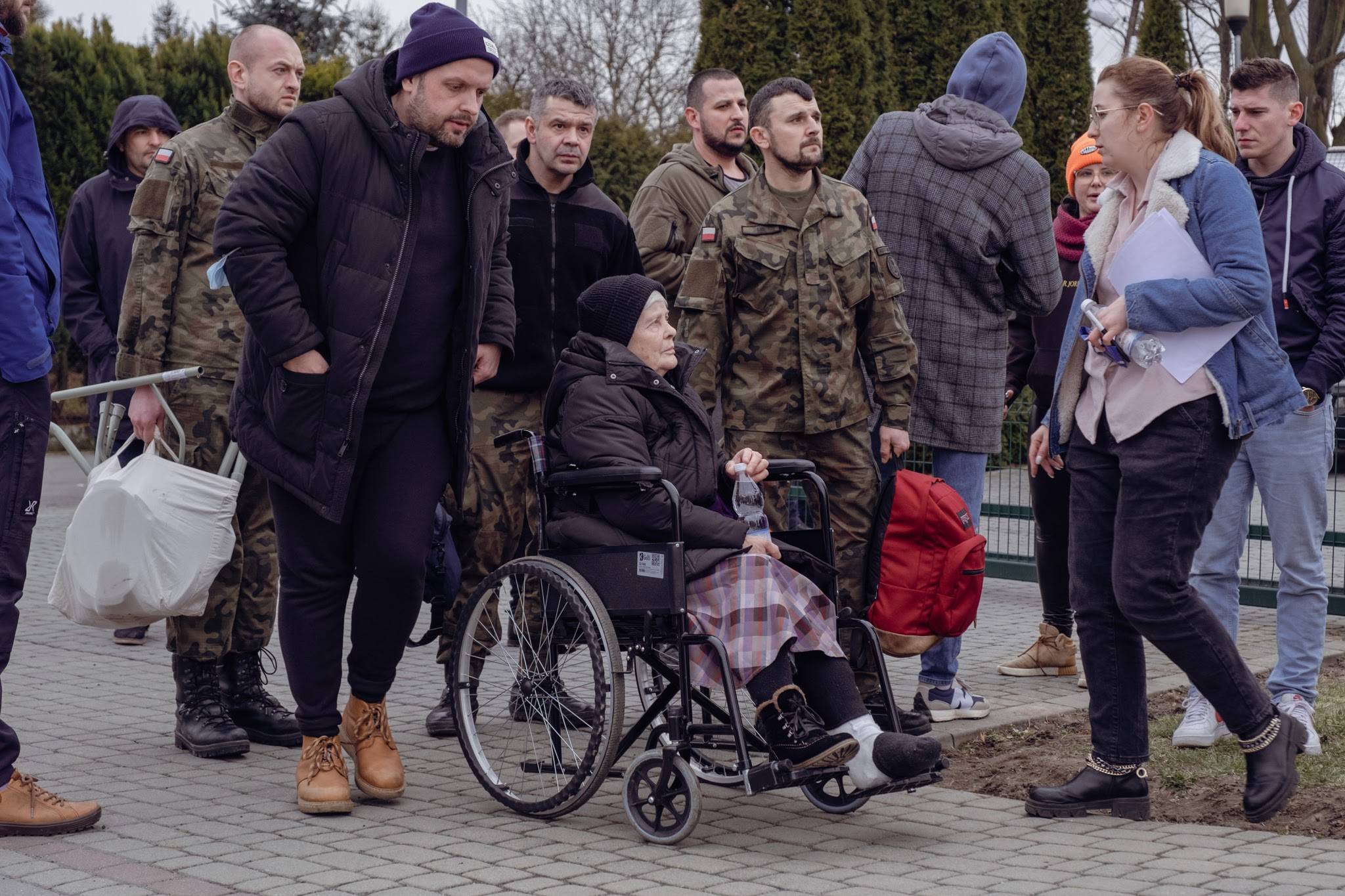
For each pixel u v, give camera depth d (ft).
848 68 56.95
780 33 57.00
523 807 13.03
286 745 16.10
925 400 16.90
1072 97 68.13
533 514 16.79
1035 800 13.15
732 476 13.44
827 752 11.69
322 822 12.87
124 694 18.71
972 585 14.46
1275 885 10.71
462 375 13.30
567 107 16.40
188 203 15.65
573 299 16.74
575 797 12.57
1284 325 15.87
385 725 13.93
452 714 14.46
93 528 14.53
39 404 12.44
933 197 16.62
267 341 12.66
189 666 15.74
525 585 13.56
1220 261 12.34
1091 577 13.21
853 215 15.58
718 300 15.49
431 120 12.69
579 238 16.79
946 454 17.13
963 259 16.63
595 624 12.50
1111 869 11.29
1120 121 12.74
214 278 12.70
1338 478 23.58
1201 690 12.80
